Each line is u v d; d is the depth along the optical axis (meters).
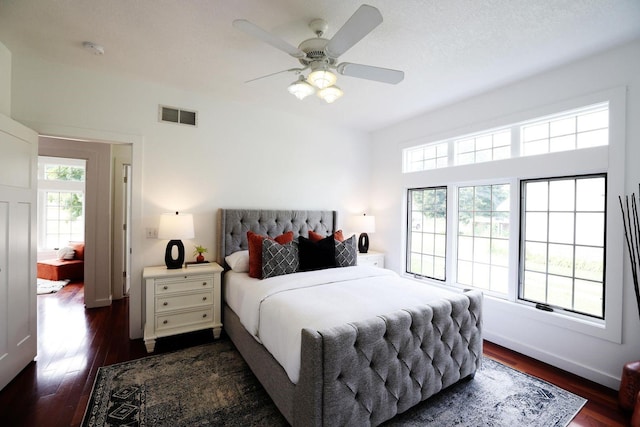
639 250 2.16
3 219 2.09
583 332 2.42
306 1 1.78
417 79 2.82
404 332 1.84
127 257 4.52
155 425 1.78
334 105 3.57
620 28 2.02
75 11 1.92
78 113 2.70
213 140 3.38
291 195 3.95
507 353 2.81
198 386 2.19
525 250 2.94
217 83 3.01
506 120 2.95
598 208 2.46
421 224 4.02
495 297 3.12
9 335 2.16
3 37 2.23
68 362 2.50
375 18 1.46
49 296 4.44
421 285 2.55
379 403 1.71
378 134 4.59
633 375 1.95
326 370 1.51
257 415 1.89
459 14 1.89
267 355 2.04
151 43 2.29
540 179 2.82
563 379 2.38
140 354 2.66
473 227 3.40
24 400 1.99
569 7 1.81
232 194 3.52
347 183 4.46
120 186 4.37
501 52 2.34
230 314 2.92
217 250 3.41
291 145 3.94
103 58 2.54
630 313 2.21
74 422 1.80
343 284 2.54
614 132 2.27
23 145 2.32
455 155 3.54
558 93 2.58
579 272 2.57
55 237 6.09
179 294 2.83
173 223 2.84
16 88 2.48
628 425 1.86
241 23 1.54
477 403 2.06
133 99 2.94
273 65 2.62
